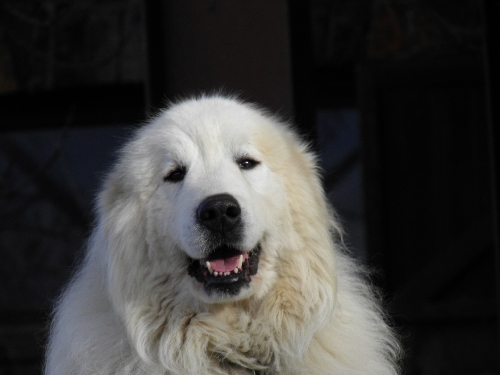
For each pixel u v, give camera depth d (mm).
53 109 11398
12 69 11094
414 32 11008
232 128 4531
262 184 4465
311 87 6121
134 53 11086
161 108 5547
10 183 12469
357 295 4805
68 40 11109
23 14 11070
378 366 4465
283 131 4988
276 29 5969
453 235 11094
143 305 4398
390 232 11172
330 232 4914
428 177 11125
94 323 4410
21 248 12852
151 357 4316
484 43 7781
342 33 11203
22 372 11242
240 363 4336
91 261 4719
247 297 4289
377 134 11039
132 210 4527
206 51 5988
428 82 10953
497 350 10758
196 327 4309
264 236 4391
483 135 11023
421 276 10930
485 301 10727
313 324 4383
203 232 4137
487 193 11008
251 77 5980
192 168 4418
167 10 6008
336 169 13383
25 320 11977
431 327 10938
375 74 10969
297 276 4453
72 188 12836
